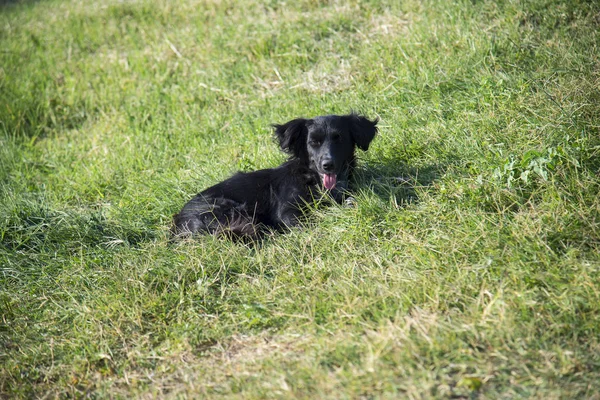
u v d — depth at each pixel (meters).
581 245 6.76
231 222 8.88
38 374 6.68
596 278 6.18
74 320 7.30
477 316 6.05
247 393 5.62
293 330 6.52
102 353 6.71
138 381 6.31
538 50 10.91
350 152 9.09
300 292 7.00
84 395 6.30
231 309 7.12
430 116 10.05
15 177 11.76
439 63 11.43
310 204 8.86
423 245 7.27
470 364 5.50
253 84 13.02
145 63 14.87
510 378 5.36
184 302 7.31
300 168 9.11
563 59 10.21
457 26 12.23
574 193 7.49
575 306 5.98
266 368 5.97
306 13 14.70
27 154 12.63
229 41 14.46
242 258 7.89
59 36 17.33
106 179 11.09
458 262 6.90
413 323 6.07
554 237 6.92
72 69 15.58
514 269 6.51
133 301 7.36
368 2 14.44
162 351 6.68
